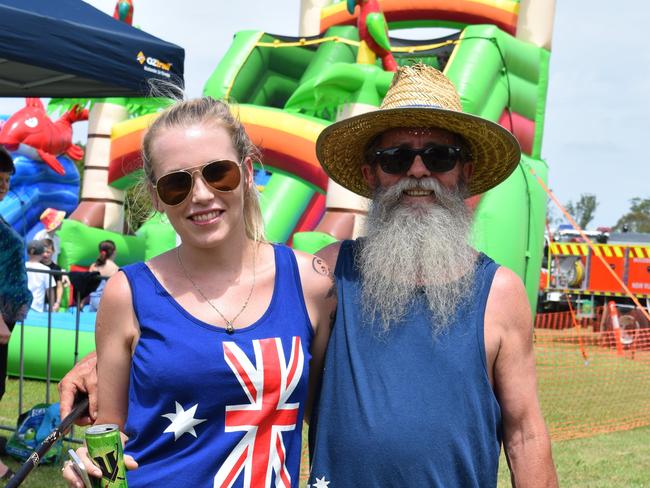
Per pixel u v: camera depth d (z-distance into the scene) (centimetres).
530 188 859
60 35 461
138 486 169
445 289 181
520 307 184
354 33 1077
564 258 1680
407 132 200
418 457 172
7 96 679
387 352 180
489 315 180
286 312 181
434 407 174
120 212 1042
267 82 1073
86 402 190
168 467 168
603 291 1606
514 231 789
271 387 171
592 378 958
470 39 834
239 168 179
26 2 462
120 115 1030
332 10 1223
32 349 729
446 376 176
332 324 193
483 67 806
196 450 169
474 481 173
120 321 179
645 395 840
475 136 203
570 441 609
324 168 224
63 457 469
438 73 205
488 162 215
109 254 915
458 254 187
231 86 1002
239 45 1035
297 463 179
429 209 194
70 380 196
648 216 6266
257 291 181
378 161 202
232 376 168
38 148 1338
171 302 176
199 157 175
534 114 916
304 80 1038
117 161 990
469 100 775
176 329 172
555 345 1345
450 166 198
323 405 185
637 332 1262
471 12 1063
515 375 181
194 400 168
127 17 959
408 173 198
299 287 188
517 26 967
